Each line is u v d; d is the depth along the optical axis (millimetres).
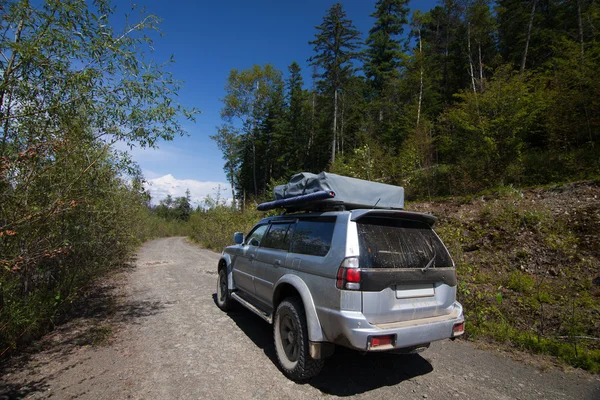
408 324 2934
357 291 2807
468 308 5086
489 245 7742
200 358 3811
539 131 12125
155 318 5383
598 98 10148
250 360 3775
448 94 28266
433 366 3672
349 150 29500
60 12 3771
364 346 2689
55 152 3811
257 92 37969
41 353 3908
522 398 2996
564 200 8453
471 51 26266
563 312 4750
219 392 3033
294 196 4203
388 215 3252
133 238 10883
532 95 11609
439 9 30641
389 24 34469
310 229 3676
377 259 2977
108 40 4262
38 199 3836
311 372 3162
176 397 2932
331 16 25375
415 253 3270
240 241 5602
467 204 10523
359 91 30172
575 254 6484
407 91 23250
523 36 22875
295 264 3576
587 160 9961
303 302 3225
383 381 3314
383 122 25484
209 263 12680
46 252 3852
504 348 4152
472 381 3318
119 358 3785
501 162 11648
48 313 4566
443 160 14961
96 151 4789
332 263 3012
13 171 3412
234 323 5141
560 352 3828
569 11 20062
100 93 4457
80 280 5766
